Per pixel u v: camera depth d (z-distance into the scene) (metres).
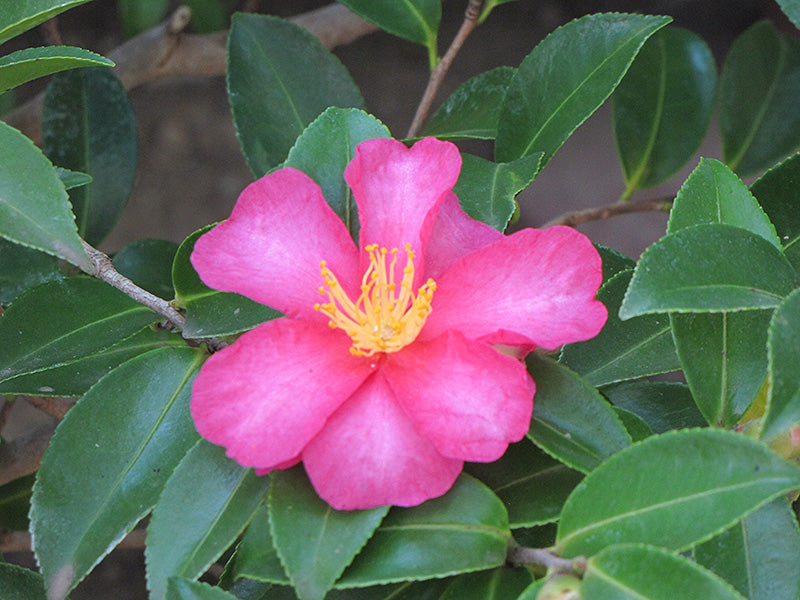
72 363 0.38
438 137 0.42
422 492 0.31
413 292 0.33
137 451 0.35
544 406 0.33
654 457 0.31
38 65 0.35
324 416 0.31
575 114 0.39
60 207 0.32
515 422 0.31
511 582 0.32
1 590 0.36
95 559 0.33
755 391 0.34
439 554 0.31
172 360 0.36
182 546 0.32
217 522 0.33
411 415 0.31
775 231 0.35
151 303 0.36
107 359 0.38
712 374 0.34
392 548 0.32
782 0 0.37
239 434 0.31
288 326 0.32
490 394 0.31
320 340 0.32
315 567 0.31
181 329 0.36
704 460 0.30
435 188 0.34
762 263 0.33
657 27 0.39
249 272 0.33
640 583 0.30
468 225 0.34
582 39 0.39
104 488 0.34
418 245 0.34
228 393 0.32
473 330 0.32
